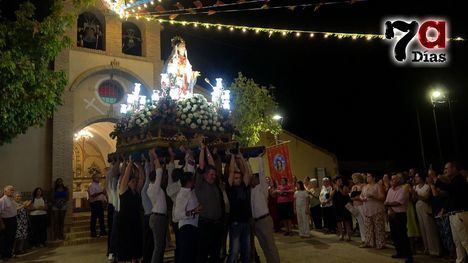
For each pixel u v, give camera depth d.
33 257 11.65
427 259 9.52
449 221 8.60
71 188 15.42
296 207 13.62
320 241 12.44
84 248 12.93
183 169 8.66
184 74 11.66
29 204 12.62
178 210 7.28
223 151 9.18
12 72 11.05
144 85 17.77
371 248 10.91
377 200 10.93
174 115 9.05
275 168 15.03
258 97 19.73
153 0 13.00
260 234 8.09
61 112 15.63
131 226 8.87
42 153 15.50
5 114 11.43
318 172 23.73
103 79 17.02
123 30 18.30
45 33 12.16
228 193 8.11
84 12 17.25
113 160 10.12
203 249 7.19
